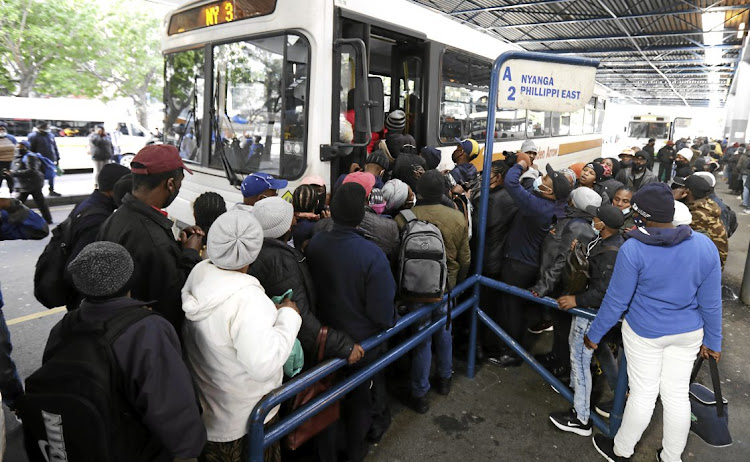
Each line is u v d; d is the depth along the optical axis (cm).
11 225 268
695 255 240
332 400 220
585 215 315
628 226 382
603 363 312
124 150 1688
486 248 386
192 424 157
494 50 693
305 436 222
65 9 1658
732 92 2978
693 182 464
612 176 652
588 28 1727
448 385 352
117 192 271
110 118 1703
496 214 379
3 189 1077
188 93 471
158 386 149
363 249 236
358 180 282
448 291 300
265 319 169
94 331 146
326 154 380
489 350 403
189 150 476
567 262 295
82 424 142
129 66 1950
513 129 800
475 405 342
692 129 2816
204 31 446
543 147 953
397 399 347
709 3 1326
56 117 1577
